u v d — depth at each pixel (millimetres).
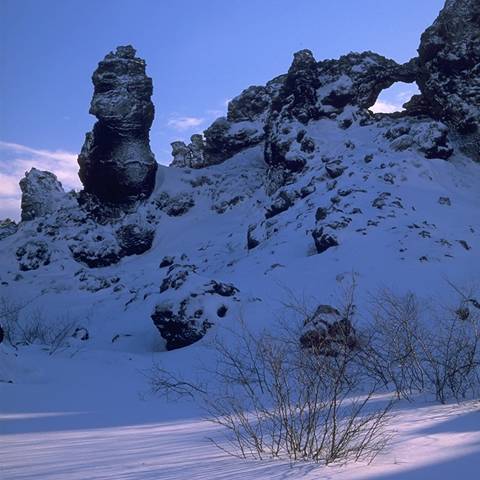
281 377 9531
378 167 34406
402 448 5402
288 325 17828
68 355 16969
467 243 25766
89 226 44094
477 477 4270
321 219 29734
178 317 19719
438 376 9172
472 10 39844
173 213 43906
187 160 60250
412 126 37688
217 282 21469
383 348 10562
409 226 26766
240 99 55156
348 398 8672
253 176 46031
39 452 5820
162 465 5062
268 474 4656
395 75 43781
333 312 13414
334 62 44781
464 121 37844
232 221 41031
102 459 5387
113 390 12211
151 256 40094
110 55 46156
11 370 13672
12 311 26125
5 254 43594
